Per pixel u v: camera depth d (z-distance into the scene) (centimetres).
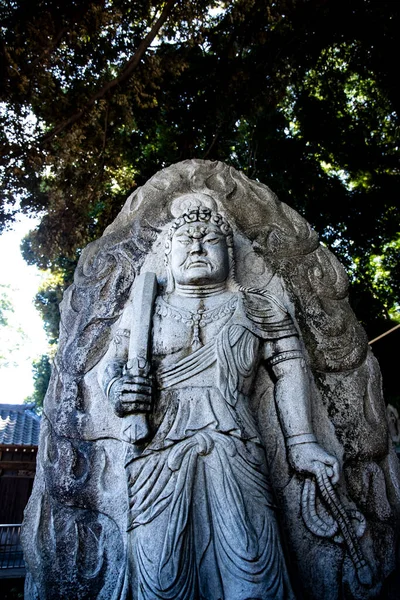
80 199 779
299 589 213
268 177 1002
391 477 270
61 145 679
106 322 303
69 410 278
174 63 703
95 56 639
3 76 584
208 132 877
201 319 262
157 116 823
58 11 579
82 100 651
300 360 266
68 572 246
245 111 836
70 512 259
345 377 288
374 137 1088
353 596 233
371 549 243
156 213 339
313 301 308
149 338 259
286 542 225
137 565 207
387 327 1032
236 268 302
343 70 1003
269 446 255
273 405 263
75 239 820
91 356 292
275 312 273
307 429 251
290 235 332
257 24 750
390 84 955
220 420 230
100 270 325
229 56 762
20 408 1209
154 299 276
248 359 254
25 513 266
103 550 247
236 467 219
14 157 670
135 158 858
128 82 666
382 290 1137
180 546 203
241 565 199
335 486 241
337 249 1077
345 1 797
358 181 1105
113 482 259
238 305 269
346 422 275
